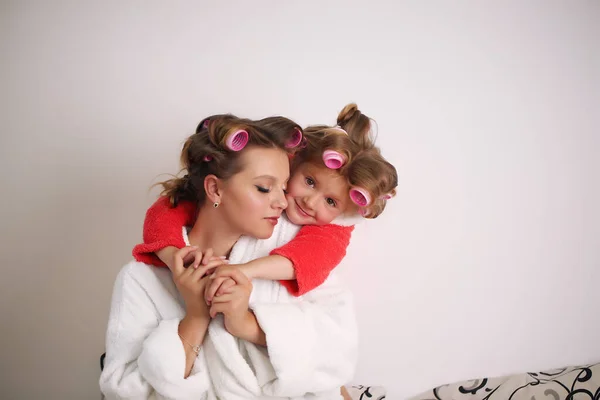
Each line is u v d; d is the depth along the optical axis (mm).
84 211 1775
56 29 1766
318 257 1096
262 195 1039
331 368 1098
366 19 1771
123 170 1770
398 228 1749
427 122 1758
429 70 1768
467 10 1789
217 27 1769
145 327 1083
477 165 1770
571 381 1684
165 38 1766
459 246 1765
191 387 1000
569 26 1827
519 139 1787
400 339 1761
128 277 1104
